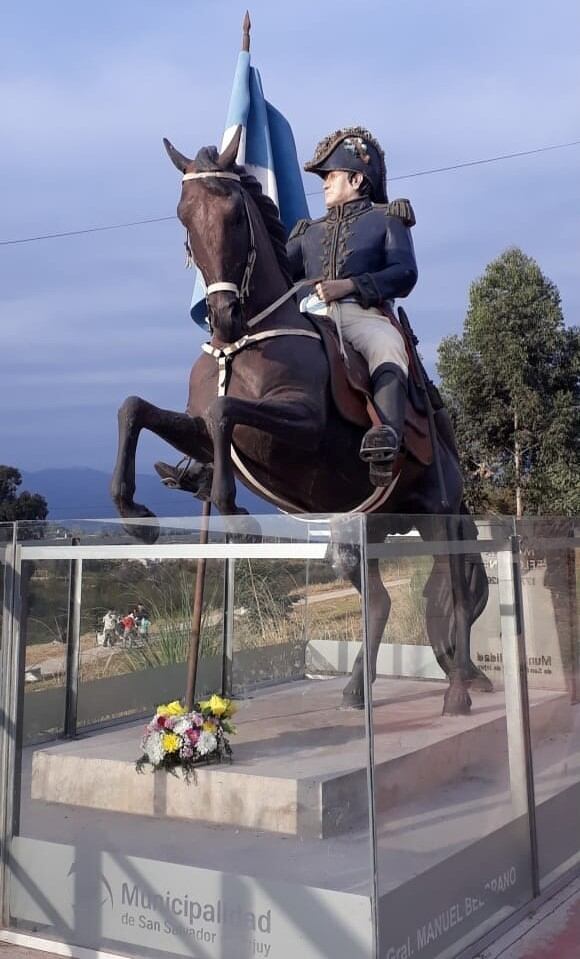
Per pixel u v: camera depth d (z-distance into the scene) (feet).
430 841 10.37
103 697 18.45
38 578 14.32
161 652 20.06
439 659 13.99
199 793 13.00
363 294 15.25
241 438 13.73
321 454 14.55
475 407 74.02
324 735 15.26
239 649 21.56
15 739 11.58
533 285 72.84
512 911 11.90
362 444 14.08
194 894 10.12
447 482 17.74
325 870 10.46
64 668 16.97
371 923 9.09
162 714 13.89
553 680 14.78
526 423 71.20
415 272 15.92
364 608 9.70
